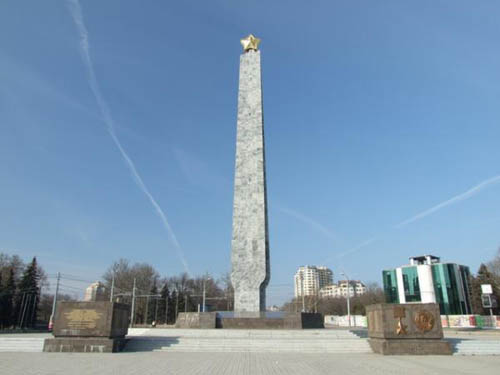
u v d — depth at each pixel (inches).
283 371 585.9
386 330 844.6
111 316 845.8
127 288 3454.7
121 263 3590.1
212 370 590.2
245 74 1557.6
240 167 1439.5
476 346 868.0
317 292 5324.8
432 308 856.9
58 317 850.8
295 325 1221.7
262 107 1520.7
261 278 1321.4
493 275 2586.1
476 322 2337.6
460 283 3152.1
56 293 2226.9
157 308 3543.3
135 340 920.3
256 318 1243.2
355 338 990.4
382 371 592.1
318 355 808.3
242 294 1320.1
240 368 613.6
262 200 1391.5
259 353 840.9
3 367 607.5
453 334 1608.0
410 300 3282.5
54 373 550.3
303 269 6815.9
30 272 2869.1
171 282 4116.6
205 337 1007.6
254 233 1364.4
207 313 1259.8
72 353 800.9
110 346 829.2
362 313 3988.7
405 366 648.4
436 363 690.8
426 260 3363.7
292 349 892.0
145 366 624.4
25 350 852.6
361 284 5984.3
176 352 847.7
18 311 2763.3
